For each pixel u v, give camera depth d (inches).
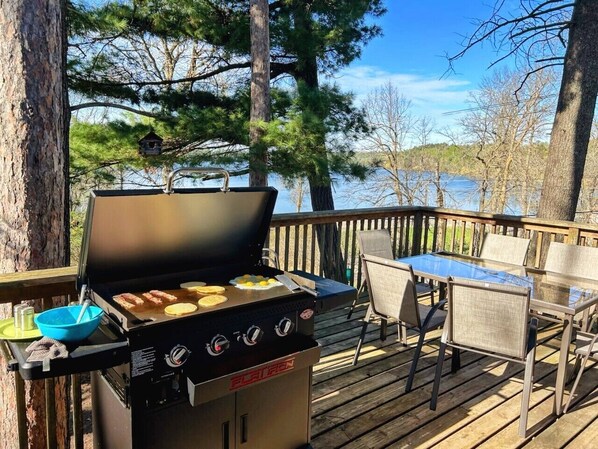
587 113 217.9
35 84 78.5
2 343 56.8
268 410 70.7
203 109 248.8
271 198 79.2
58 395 83.7
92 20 211.6
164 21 234.7
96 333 57.6
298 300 70.6
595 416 102.3
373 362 127.1
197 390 58.1
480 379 118.8
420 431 94.9
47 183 81.4
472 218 188.4
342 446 89.2
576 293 109.2
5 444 82.7
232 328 63.6
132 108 243.4
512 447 90.3
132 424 56.6
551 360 133.0
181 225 70.5
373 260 119.3
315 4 258.1
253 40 228.1
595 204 482.9
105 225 62.1
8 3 75.6
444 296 150.2
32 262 80.5
